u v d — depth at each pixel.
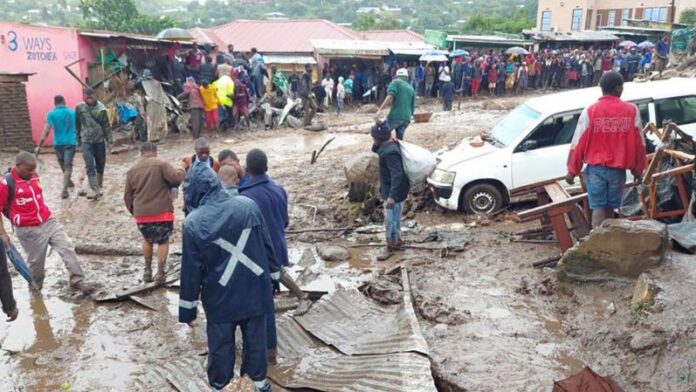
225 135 18.20
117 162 14.54
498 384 4.73
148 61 19.45
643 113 8.78
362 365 5.02
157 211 6.84
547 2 59.97
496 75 29.41
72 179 12.59
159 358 5.54
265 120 19.33
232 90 18.39
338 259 7.94
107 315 6.46
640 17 54.16
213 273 4.27
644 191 7.26
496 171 9.15
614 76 6.11
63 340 5.89
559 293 6.31
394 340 5.37
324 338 5.70
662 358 4.78
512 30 61.34
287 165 13.53
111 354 5.62
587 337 5.37
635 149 6.10
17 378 5.22
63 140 10.95
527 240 8.12
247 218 4.35
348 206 9.84
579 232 7.14
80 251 8.40
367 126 19.53
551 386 4.67
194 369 5.21
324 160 13.81
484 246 8.05
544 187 7.80
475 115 21.00
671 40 28.64
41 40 16.53
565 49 34.56
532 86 31.59
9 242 6.20
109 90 17.61
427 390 4.45
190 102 17.12
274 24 37.44
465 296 6.48
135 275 7.59
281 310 6.39
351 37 36.31
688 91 8.90
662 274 5.77
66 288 7.17
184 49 21.48
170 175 6.81
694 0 49.28
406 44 31.00
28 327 6.18
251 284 4.36
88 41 17.42
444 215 9.56
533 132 9.16
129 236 9.06
